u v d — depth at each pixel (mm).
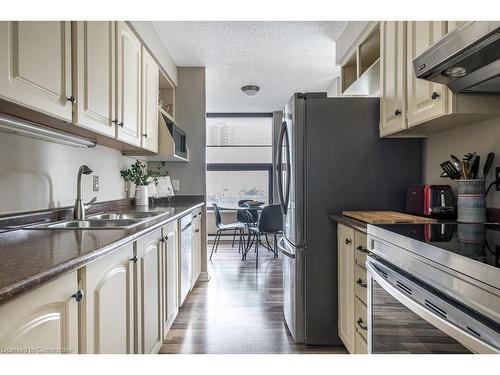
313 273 2137
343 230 1947
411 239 1084
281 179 2512
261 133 6074
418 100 1618
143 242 1608
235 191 6066
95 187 2256
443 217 1752
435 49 1221
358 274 1718
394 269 1206
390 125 1934
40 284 772
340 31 2801
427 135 2051
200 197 3609
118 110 1924
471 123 1679
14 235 1307
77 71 1457
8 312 712
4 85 1032
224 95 4816
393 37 1879
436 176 2014
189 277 2896
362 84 2686
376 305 1359
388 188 2154
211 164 6047
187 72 3635
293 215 2172
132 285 1453
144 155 2836
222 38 2924
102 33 1714
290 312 2273
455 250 897
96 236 1284
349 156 2148
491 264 743
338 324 2088
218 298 2971
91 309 1072
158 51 2867
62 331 919
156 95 2752
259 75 3924
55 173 1771
